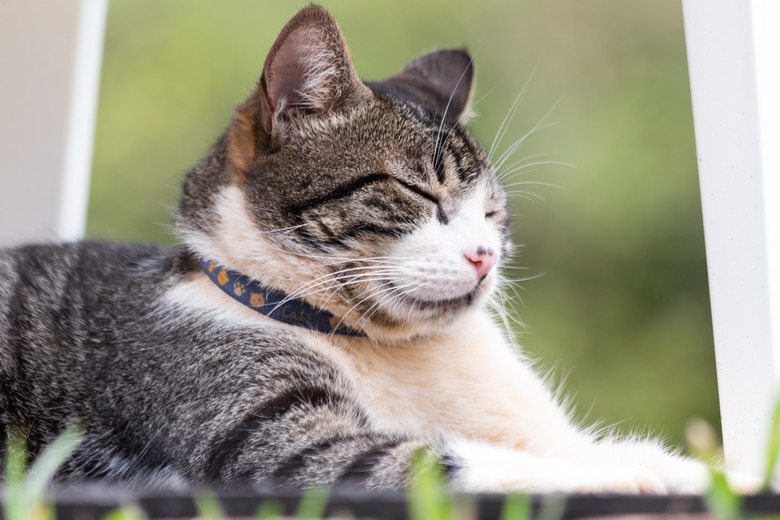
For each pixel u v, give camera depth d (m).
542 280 10.27
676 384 9.84
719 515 1.94
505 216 4.45
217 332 3.73
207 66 11.31
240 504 2.22
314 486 3.03
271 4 11.45
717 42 3.65
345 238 3.76
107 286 4.22
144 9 11.45
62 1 4.83
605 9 11.20
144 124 11.20
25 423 3.97
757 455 3.52
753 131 3.53
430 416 3.98
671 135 10.48
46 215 4.85
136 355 3.84
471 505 2.12
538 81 11.11
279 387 3.52
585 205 10.34
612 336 10.07
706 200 3.76
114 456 3.74
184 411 3.59
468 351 4.14
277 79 3.86
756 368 3.55
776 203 3.51
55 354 4.06
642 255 10.17
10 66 4.85
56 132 4.85
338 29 3.90
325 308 3.83
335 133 3.88
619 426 5.74
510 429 4.04
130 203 11.05
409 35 11.27
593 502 2.15
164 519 2.20
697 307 9.97
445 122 4.14
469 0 11.41
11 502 1.95
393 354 4.00
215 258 3.93
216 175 4.10
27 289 4.30
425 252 3.78
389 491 2.84
